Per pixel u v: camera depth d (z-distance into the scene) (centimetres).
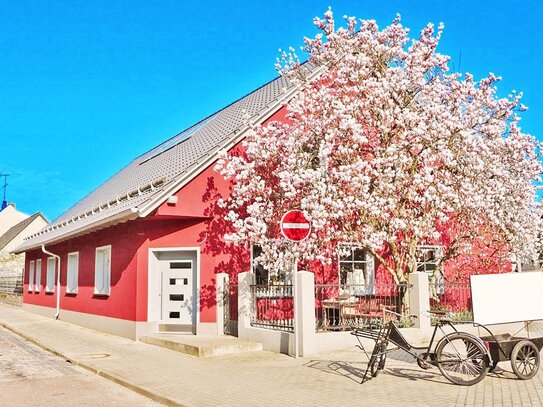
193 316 1395
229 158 1318
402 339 853
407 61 1288
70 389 866
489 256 1549
